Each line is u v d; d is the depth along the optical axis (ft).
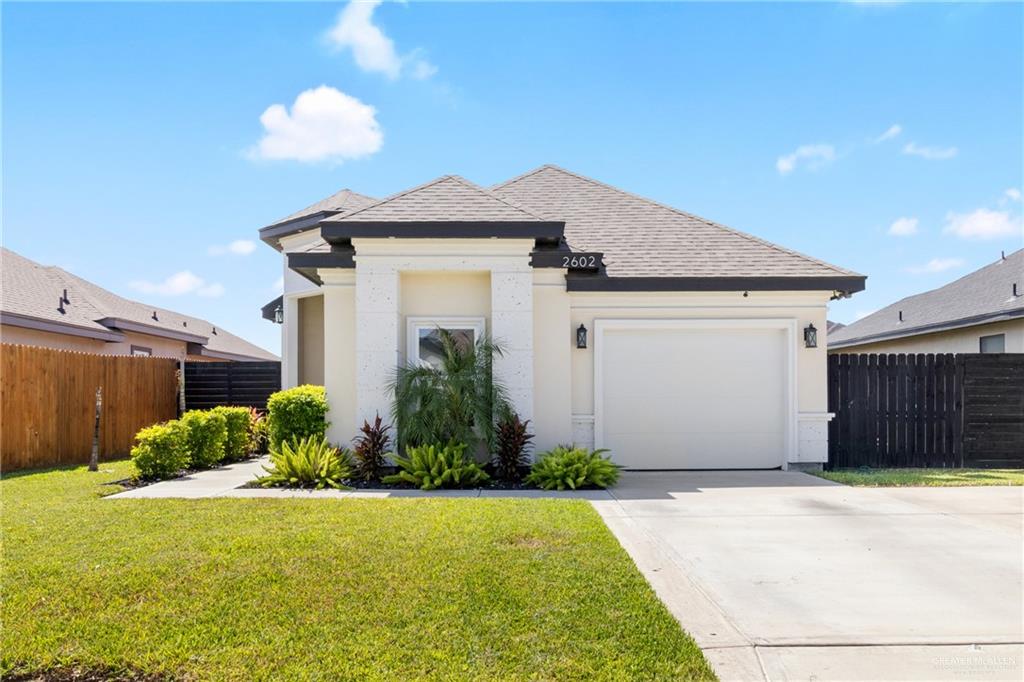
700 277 39.09
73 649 13.23
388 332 35.76
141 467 35.22
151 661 12.71
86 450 44.52
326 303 37.60
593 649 13.37
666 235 43.70
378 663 12.66
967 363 42.73
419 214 36.01
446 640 13.69
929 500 29.89
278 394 37.83
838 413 42.27
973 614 15.76
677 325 39.81
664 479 36.29
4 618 14.74
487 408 34.50
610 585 17.10
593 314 39.83
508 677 12.15
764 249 42.39
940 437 42.39
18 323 55.26
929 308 71.41
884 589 17.52
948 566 19.56
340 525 23.48
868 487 33.65
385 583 17.12
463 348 36.88
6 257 67.46
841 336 88.02
